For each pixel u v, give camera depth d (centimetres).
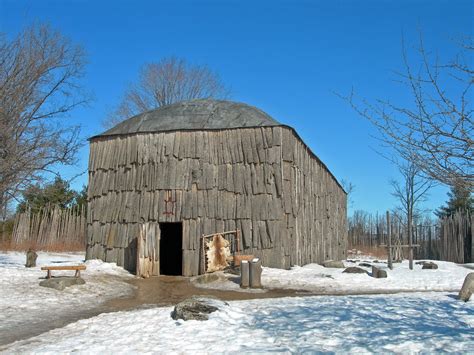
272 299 1383
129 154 2319
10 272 1792
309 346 816
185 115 2373
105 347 866
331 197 3169
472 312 1112
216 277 1941
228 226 2139
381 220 4325
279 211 2108
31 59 1847
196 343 874
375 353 768
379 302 1277
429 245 3525
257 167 2158
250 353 793
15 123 1764
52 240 3481
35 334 1027
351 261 3200
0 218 3319
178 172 2227
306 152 2552
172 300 1527
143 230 2150
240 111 2345
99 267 2172
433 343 805
